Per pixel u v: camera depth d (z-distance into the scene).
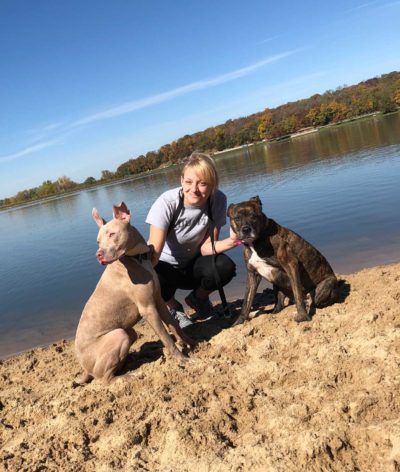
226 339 1.64
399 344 1.33
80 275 3.37
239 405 1.25
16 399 1.54
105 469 1.10
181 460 1.07
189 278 1.98
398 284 1.81
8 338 2.40
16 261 4.57
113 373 1.52
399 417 1.07
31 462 1.18
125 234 1.44
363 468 0.95
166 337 1.55
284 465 0.97
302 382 1.31
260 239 1.70
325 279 1.78
